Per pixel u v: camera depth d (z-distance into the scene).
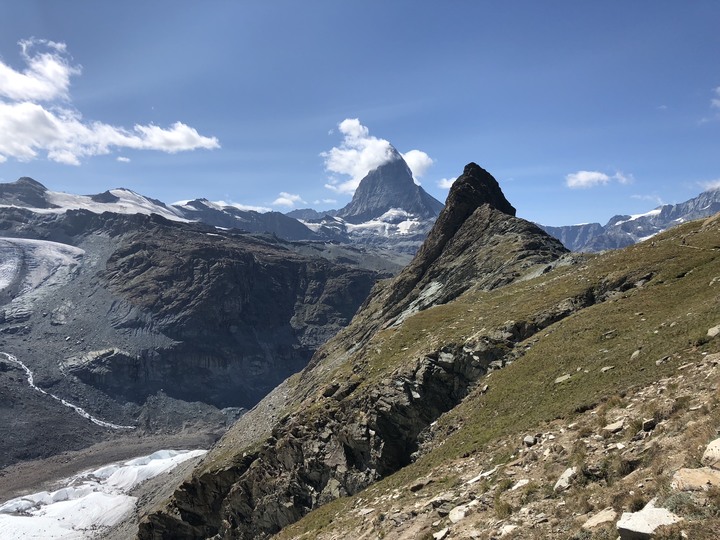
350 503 46.56
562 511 19.28
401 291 158.25
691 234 68.88
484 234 143.75
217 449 168.50
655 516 13.95
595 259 87.12
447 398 60.81
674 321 38.56
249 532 80.94
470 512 24.73
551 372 44.06
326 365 159.75
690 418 20.33
